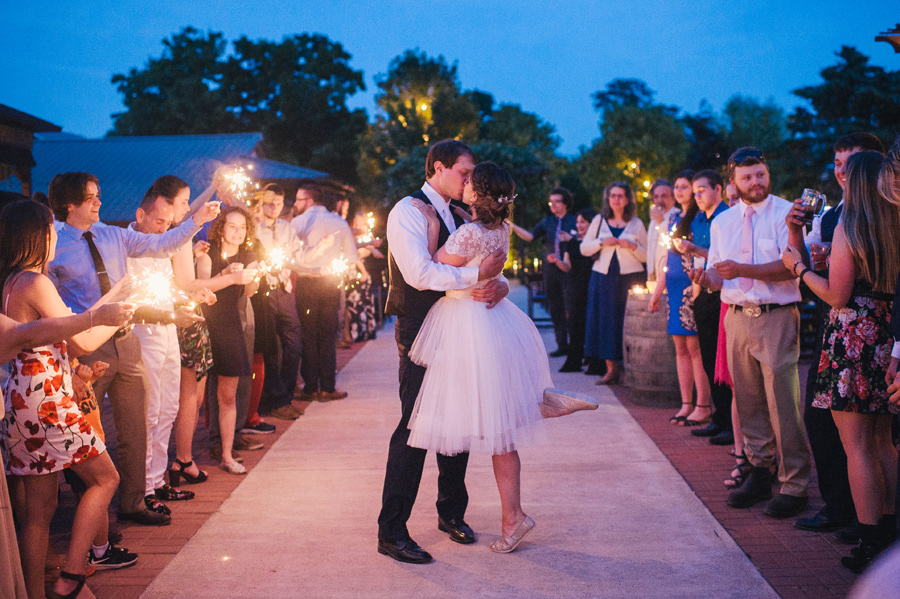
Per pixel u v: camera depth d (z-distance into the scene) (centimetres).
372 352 961
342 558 326
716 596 283
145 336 378
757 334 365
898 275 260
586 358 811
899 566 71
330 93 4388
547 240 887
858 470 297
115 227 347
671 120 2912
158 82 4419
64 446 262
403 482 323
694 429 521
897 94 1916
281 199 587
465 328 313
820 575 298
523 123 4644
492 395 309
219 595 291
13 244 261
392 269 333
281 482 435
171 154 2105
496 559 322
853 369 293
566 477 434
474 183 313
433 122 2767
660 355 598
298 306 657
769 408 371
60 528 361
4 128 774
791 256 323
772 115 4203
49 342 246
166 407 395
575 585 296
